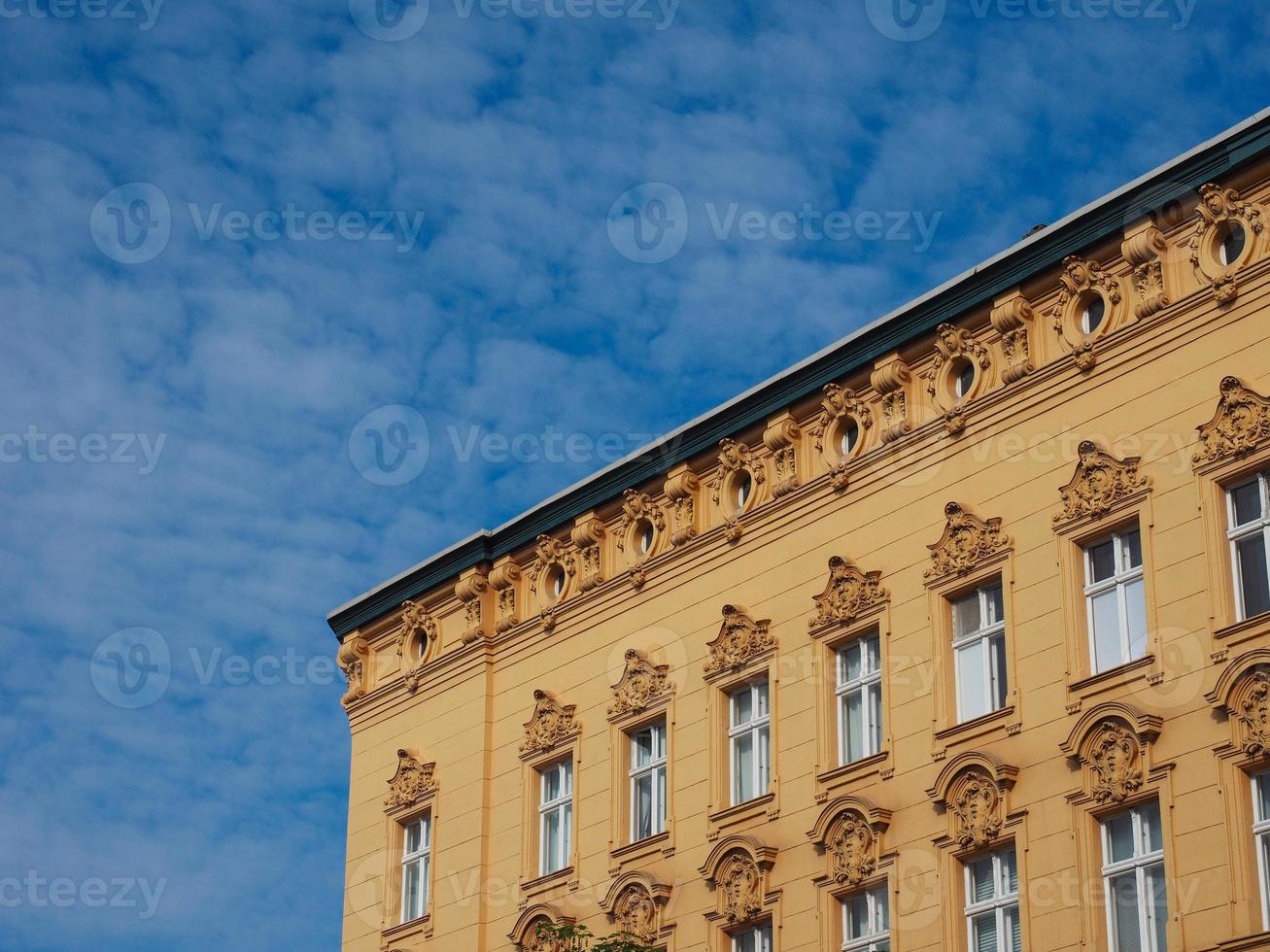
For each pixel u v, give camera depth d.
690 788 39.41
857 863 35.69
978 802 34.28
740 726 39.25
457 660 45.53
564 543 44.12
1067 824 32.97
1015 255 36.50
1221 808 31.09
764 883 37.19
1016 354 36.47
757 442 40.56
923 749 35.62
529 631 44.25
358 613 48.53
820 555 38.66
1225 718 31.50
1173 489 33.44
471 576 45.50
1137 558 33.94
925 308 37.72
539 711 43.03
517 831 42.72
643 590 41.91
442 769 44.97
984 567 35.72
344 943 45.88
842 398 39.03
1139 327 34.62
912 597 36.72
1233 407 32.94
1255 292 33.25
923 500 37.19
